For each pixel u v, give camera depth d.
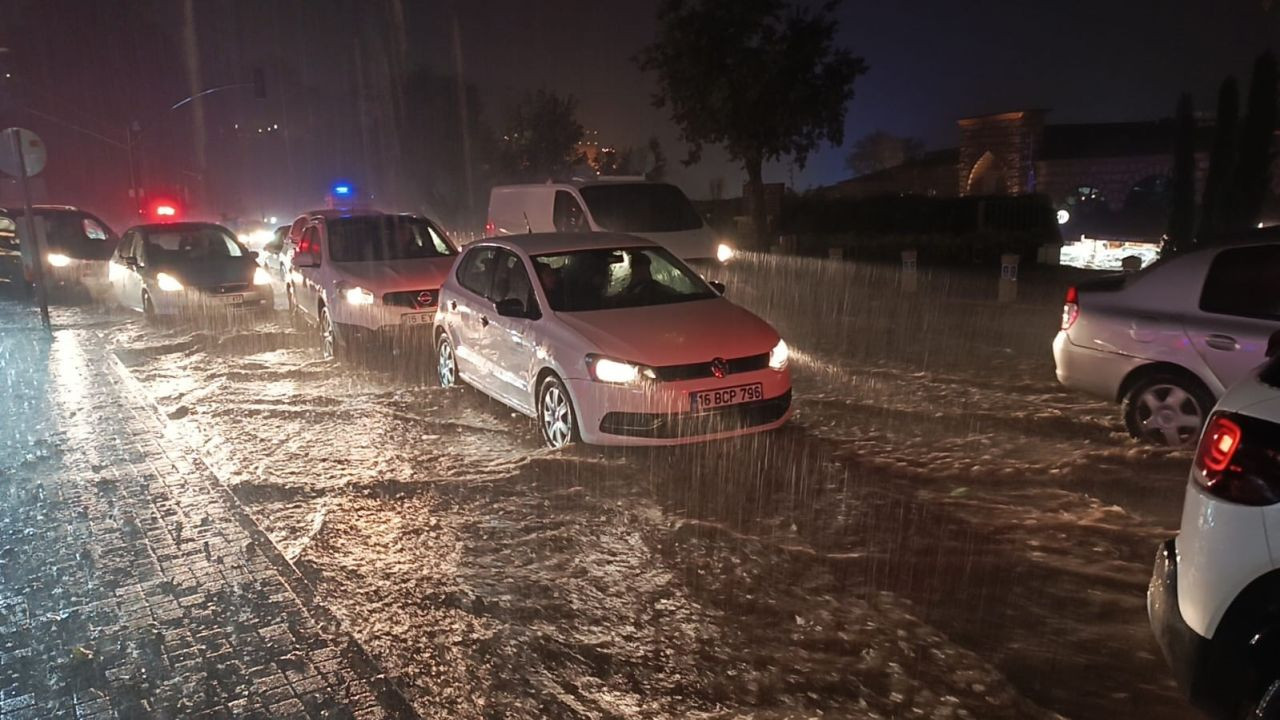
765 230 25.70
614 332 6.91
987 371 9.66
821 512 5.73
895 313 14.17
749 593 4.66
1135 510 5.73
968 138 45.72
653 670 3.96
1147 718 3.62
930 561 5.02
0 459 6.97
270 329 13.23
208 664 4.02
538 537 5.40
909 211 28.14
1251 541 2.95
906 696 3.74
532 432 7.69
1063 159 43.50
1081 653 4.09
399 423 8.01
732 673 3.92
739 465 6.62
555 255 8.03
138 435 7.58
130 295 14.57
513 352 7.74
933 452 6.88
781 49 23.97
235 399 8.97
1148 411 6.75
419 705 3.69
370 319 10.55
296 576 4.88
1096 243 33.31
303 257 12.41
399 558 5.15
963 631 4.28
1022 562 4.98
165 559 5.12
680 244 13.80
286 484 6.42
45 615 4.50
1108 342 6.82
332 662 4.02
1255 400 3.12
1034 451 6.84
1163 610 3.29
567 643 4.19
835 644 4.15
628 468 6.54
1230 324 6.28
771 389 6.89
